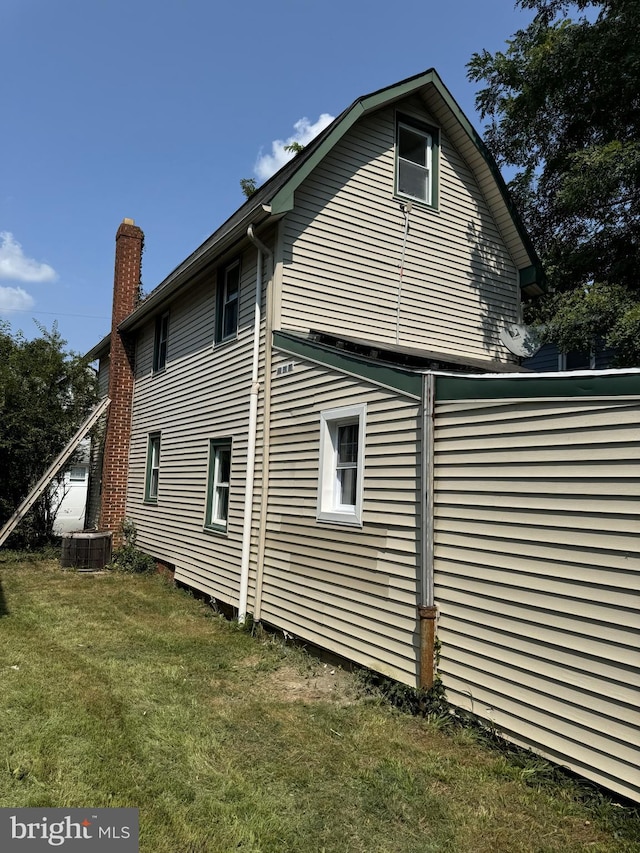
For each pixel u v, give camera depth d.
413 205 9.37
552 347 13.99
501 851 3.20
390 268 9.02
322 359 6.69
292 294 7.98
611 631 3.59
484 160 9.98
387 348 7.27
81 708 4.84
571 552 3.86
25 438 13.33
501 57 13.19
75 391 14.27
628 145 10.36
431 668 4.77
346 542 6.02
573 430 3.92
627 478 3.59
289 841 3.25
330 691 5.47
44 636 6.95
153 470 12.38
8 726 4.45
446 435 4.88
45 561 12.54
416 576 5.05
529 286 10.73
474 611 4.50
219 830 3.30
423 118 9.67
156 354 12.51
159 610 8.61
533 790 3.74
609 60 11.40
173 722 4.66
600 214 13.21
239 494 8.41
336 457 6.57
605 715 3.58
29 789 3.60
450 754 4.20
